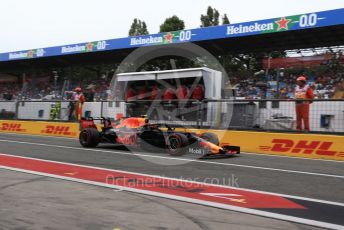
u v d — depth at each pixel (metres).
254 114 13.06
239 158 10.31
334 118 11.63
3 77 31.89
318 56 19.41
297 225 4.52
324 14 14.70
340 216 4.91
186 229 4.27
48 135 17.83
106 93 24.33
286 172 8.22
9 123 19.81
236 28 16.78
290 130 11.72
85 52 21.83
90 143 12.07
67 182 6.74
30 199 5.46
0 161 9.16
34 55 24.16
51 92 27.61
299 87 13.21
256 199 5.75
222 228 4.33
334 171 8.50
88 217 4.65
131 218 4.64
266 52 19.86
